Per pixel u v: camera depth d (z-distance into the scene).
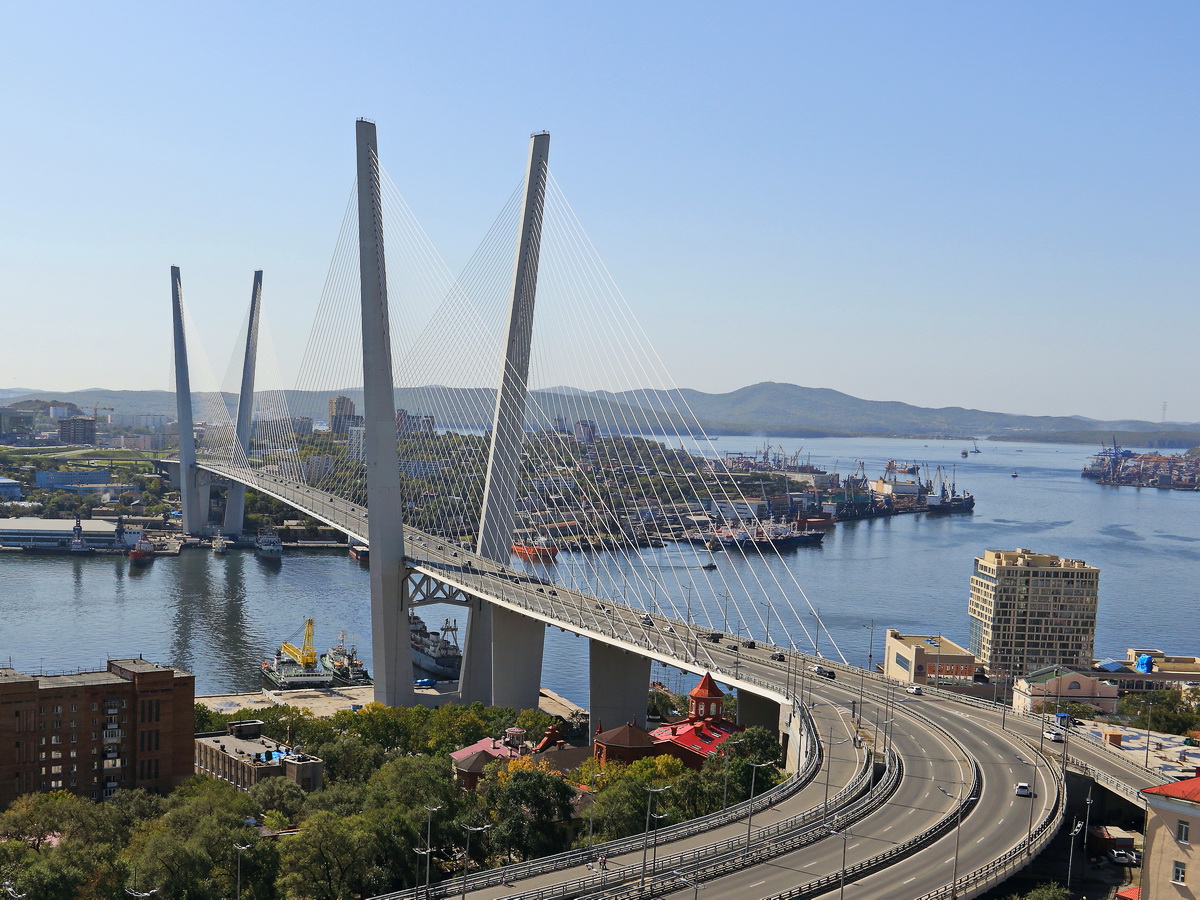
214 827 120.31
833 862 107.38
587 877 102.69
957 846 107.50
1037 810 125.81
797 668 189.12
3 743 153.88
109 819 134.50
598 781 147.25
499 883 102.19
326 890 119.19
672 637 196.75
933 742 153.25
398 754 172.25
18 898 106.25
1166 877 93.38
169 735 164.88
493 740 175.88
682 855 106.44
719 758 146.75
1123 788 137.88
